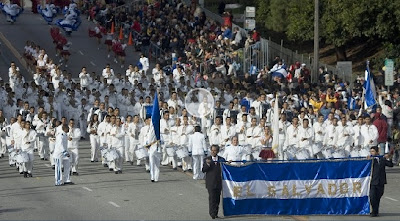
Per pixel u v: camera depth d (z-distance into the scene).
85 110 82.56
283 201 47.25
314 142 65.38
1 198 53.06
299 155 64.06
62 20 122.31
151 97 84.50
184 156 64.00
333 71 103.88
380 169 47.47
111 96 85.19
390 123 72.50
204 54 103.12
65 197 53.22
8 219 46.06
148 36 115.62
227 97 82.69
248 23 105.00
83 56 113.56
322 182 47.47
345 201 47.56
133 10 127.69
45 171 64.38
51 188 56.78
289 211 47.31
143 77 90.62
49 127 64.94
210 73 93.56
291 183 47.31
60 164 57.72
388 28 105.31
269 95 79.81
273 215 47.19
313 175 47.44
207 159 46.34
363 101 76.81
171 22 118.12
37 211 48.44
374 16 105.88
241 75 98.62
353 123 69.56
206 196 53.53
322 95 80.06
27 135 61.34
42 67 95.31
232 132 64.12
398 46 107.00
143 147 63.44
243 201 46.97
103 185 57.84
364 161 47.56
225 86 84.50
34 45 104.38
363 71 112.31
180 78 89.31
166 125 66.19
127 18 123.88
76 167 62.47
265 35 128.00
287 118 70.56
